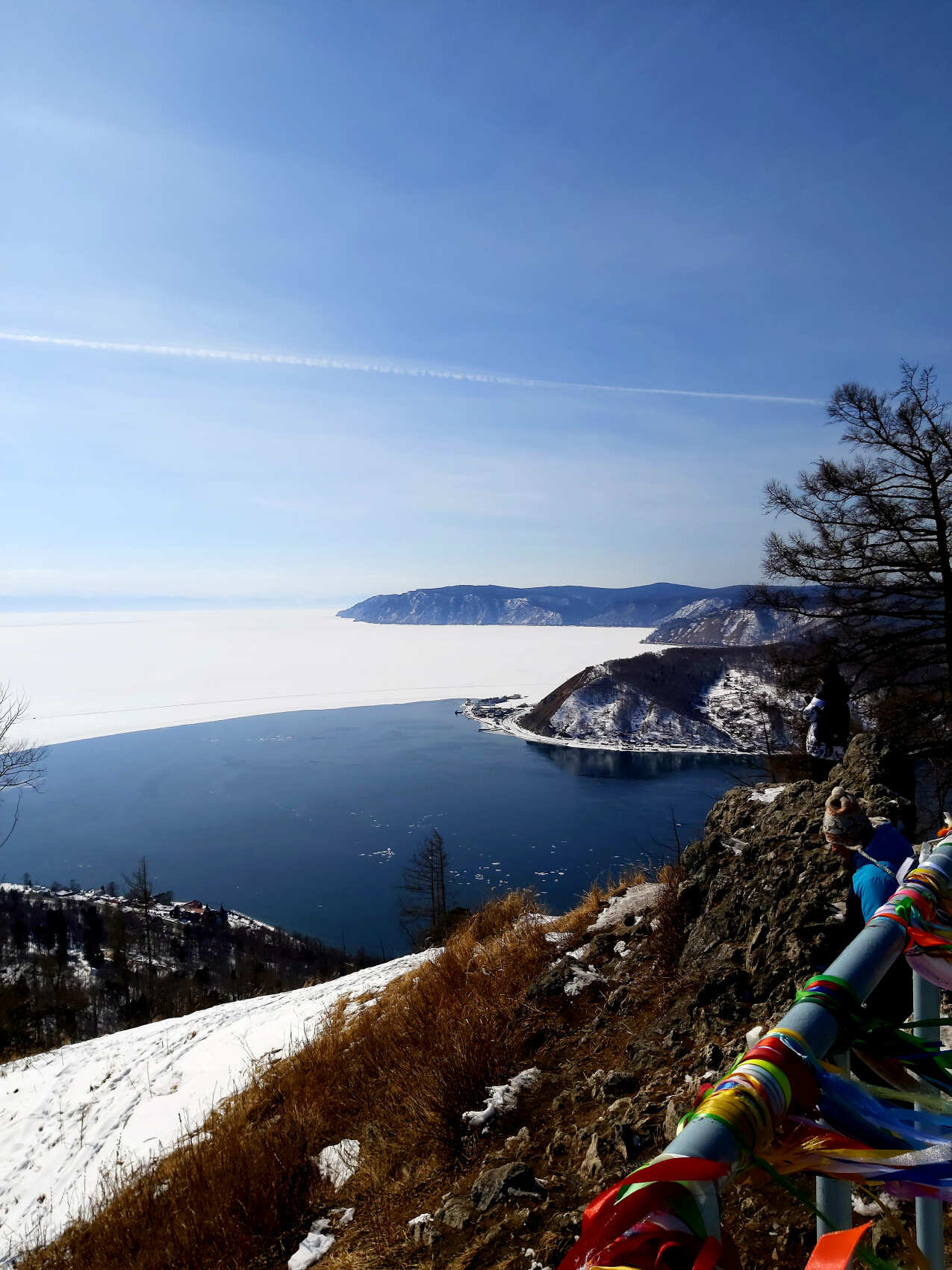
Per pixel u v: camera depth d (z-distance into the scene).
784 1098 0.69
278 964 60.50
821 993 0.87
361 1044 7.50
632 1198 0.56
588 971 6.90
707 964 5.86
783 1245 3.34
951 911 1.14
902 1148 0.71
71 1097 10.36
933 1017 1.24
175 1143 7.69
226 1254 4.91
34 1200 7.74
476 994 7.07
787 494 15.30
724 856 6.76
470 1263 3.97
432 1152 5.21
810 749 8.26
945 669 14.99
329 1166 5.57
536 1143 4.91
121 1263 5.32
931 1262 1.30
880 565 14.51
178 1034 12.14
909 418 13.94
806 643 15.51
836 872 5.57
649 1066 5.18
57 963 59.28
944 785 13.22
